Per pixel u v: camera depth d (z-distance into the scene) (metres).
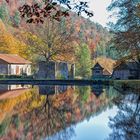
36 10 8.51
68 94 45.03
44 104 33.03
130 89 48.94
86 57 125.56
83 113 26.00
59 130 18.31
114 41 50.81
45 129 18.78
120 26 52.25
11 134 17.25
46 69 89.31
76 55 118.19
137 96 38.97
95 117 23.45
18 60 99.12
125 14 51.28
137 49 48.81
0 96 41.75
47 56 96.88
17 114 25.41
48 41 96.62
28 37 98.88
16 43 113.50
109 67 158.38
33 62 110.31
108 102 33.72
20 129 18.69
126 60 53.12
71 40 98.94
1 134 17.22
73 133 17.44
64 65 94.00
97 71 103.75
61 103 34.12
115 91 49.28
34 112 26.77
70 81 72.56
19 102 34.84
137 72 85.00
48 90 52.59
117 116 23.42
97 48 176.25
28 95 43.38
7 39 111.50
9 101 35.81
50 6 8.28
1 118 23.20
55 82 72.62
